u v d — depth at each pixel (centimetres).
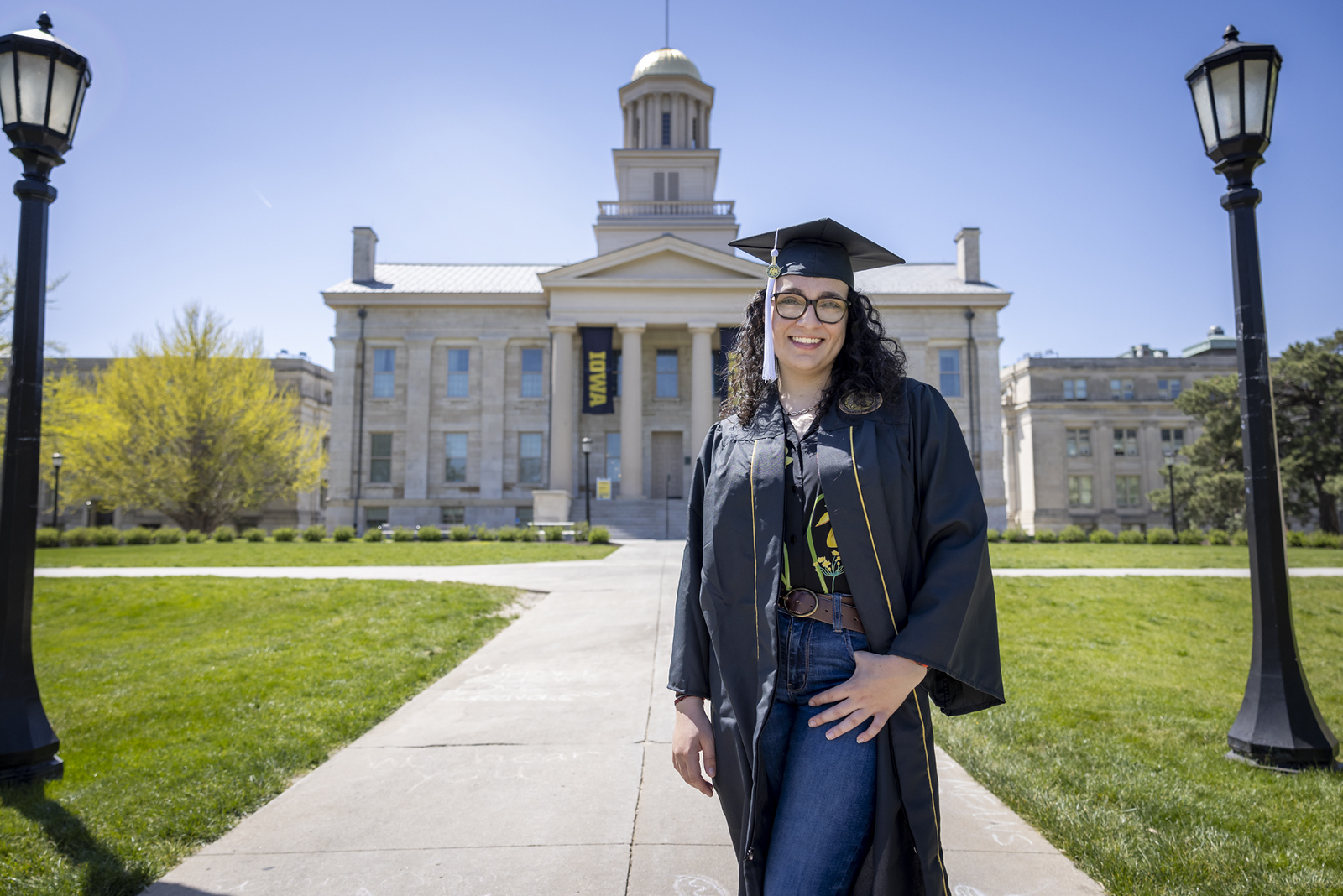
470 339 4288
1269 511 542
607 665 805
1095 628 1059
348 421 4234
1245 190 565
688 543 221
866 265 231
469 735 581
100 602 1260
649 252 3972
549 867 365
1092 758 505
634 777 489
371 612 1111
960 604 176
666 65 4734
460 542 2988
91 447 3859
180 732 590
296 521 5934
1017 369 6562
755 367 219
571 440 4041
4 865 366
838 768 173
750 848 179
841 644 185
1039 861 367
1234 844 371
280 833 410
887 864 170
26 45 534
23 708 505
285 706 652
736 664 193
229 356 4062
